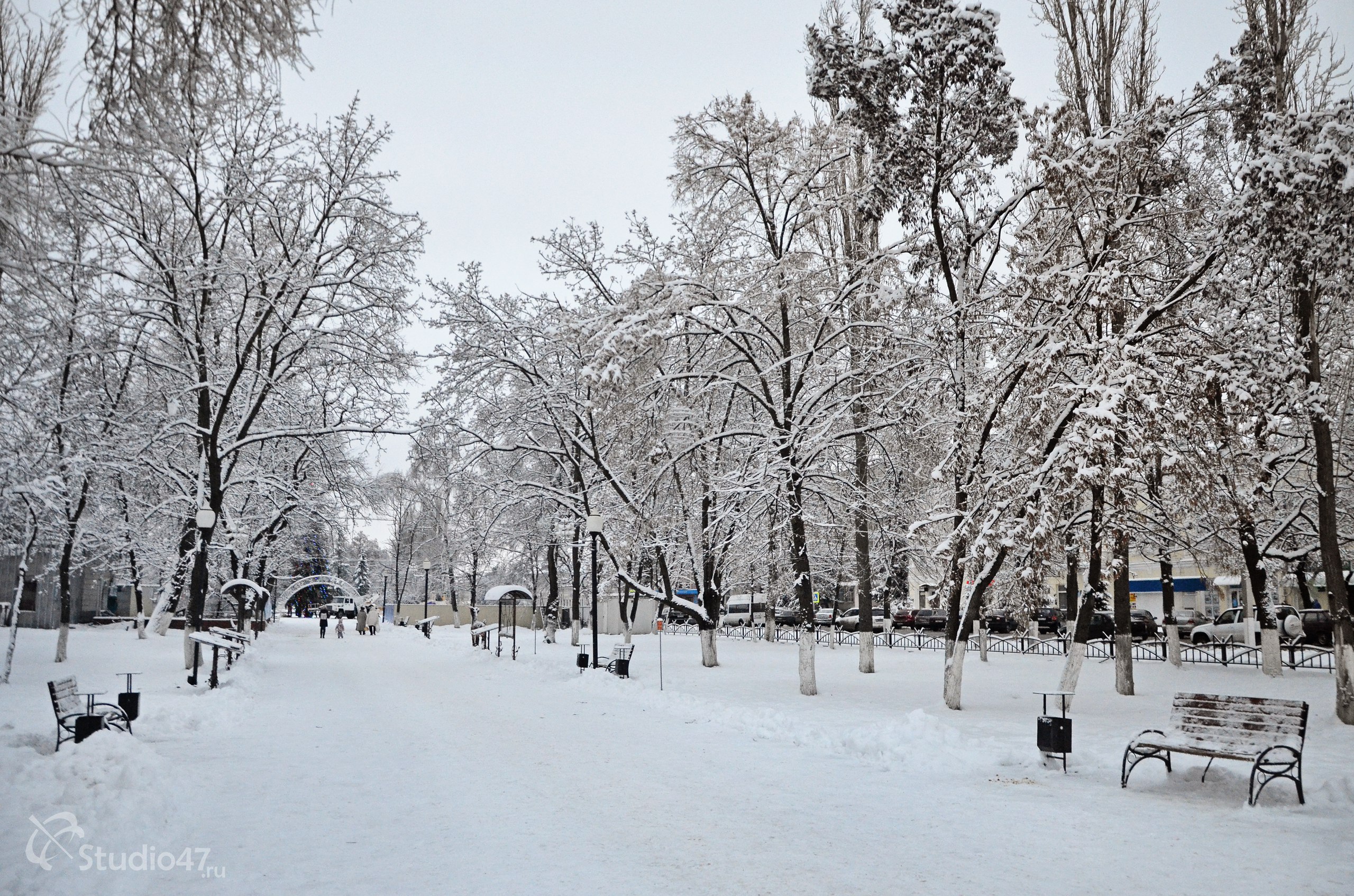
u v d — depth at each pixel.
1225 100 16.66
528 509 38.88
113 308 23.03
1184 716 10.42
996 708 17.09
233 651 25.62
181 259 24.98
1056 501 15.02
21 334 12.77
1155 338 15.46
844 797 9.77
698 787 10.30
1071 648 16.72
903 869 7.20
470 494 34.22
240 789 10.00
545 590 57.12
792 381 24.39
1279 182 13.66
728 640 44.41
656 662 29.58
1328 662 27.31
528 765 11.69
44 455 20.69
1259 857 7.38
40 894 6.25
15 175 8.84
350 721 15.95
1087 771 10.95
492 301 32.28
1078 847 7.76
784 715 15.27
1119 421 14.13
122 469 25.78
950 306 18.52
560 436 33.50
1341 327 22.28
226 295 26.88
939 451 21.27
